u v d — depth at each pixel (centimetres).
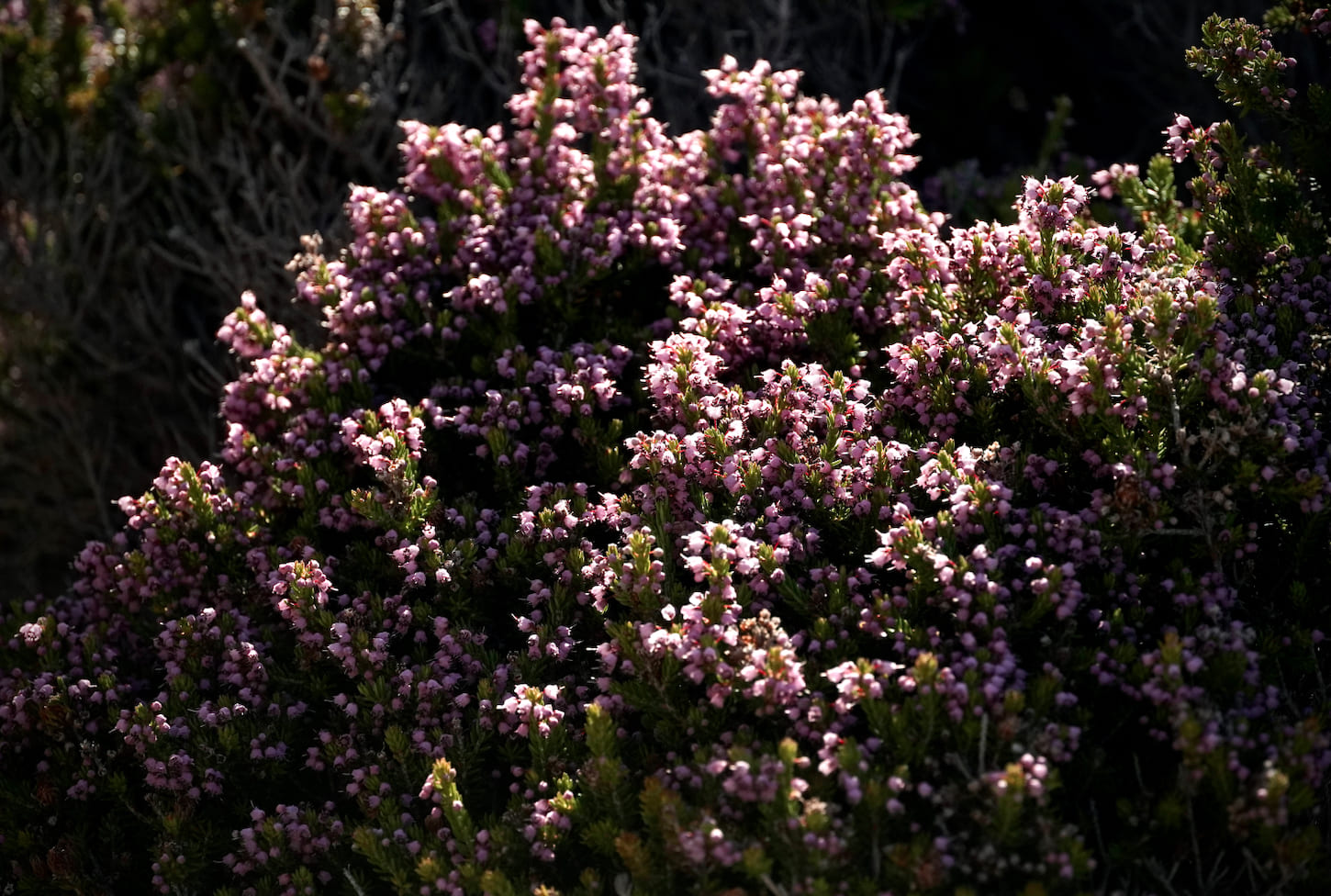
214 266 621
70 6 642
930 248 376
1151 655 281
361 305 411
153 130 620
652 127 457
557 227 432
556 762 308
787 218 430
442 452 400
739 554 304
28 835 335
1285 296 353
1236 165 368
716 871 274
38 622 377
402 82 607
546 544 348
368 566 369
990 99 673
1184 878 287
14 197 626
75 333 607
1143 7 715
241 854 320
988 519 313
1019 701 267
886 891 262
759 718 301
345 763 326
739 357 398
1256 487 305
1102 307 352
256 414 419
